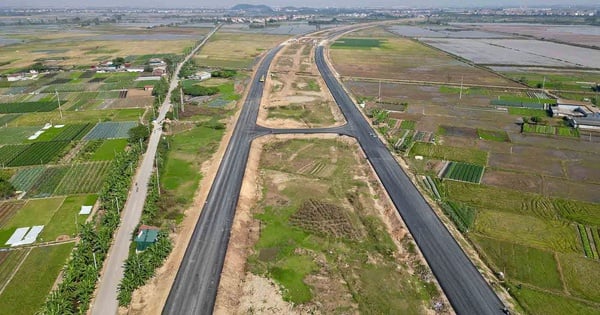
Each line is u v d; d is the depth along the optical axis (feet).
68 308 128.88
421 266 156.66
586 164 248.73
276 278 153.79
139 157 250.57
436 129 308.81
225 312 135.23
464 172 236.43
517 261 160.15
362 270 157.89
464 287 145.48
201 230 176.96
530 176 231.91
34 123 319.27
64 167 240.32
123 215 187.42
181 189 213.87
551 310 135.95
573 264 158.61
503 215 191.93
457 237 173.68
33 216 188.75
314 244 173.78
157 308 134.31
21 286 145.07
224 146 270.26
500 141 285.84
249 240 176.35
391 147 271.28
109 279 146.72
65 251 164.14
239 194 207.31
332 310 138.51
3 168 237.25
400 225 181.88
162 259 156.35
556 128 306.76
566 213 193.67
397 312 136.98
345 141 286.25
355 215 195.11
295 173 239.30
